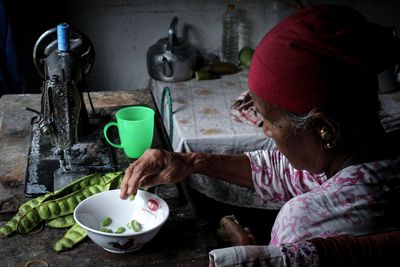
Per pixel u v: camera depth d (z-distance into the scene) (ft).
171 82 9.32
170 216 4.01
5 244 3.68
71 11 9.40
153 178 4.11
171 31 9.11
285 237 3.01
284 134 2.92
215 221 7.85
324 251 2.64
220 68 9.64
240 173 4.32
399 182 2.86
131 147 4.78
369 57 2.61
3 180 4.41
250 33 10.42
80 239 3.70
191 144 7.31
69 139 4.40
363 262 2.63
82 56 5.11
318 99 2.67
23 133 5.26
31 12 9.12
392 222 2.84
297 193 4.20
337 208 2.88
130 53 10.05
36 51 5.01
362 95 2.69
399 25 10.81
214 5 10.02
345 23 2.68
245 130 7.50
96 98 6.16
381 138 2.94
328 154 2.95
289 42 2.69
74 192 4.05
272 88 2.78
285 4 10.20
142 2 9.67
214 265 2.73
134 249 3.60
